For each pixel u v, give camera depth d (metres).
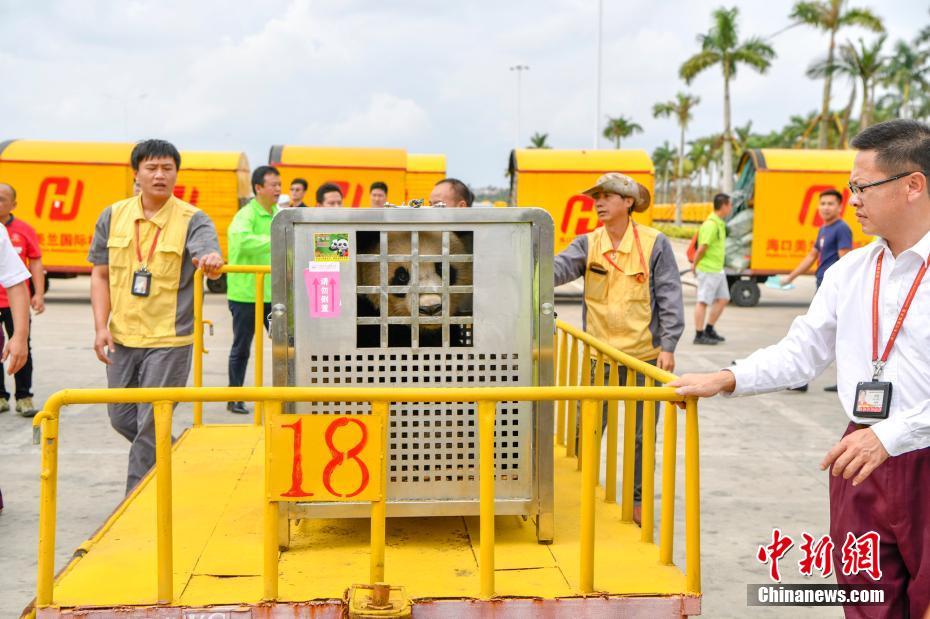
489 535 2.76
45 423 2.66
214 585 2.85
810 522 5.11
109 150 16.66
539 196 16.89
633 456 3.59
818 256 8.45
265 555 2.72
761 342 12.35
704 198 71.44
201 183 17.75
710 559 4.54
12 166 16.33
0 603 3.86
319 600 2.71
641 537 3.31
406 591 2.78
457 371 3.22
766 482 5.89
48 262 16.48
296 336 3.17
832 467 2.53
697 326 12.04
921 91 48.03
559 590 2.84
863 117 39.94
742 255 17.41
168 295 4.46
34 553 4.46
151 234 4.45
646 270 4.53
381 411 2.74
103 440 6.70
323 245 3.15
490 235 3.18
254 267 5.18
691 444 2.82
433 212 3.15
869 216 2.57
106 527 3.39
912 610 2.58
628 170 16.95
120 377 4.52
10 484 5.61
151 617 2.68
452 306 3.22
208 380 9.12
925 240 2.50
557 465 4.60
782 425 7.50
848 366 2.67
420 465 3.22
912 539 2.54
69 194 16.44
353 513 3.19
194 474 4.14
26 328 4.51
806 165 17.05
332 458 2.73
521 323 3.21
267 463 2.71
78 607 2.66
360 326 3.20
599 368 4.16
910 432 2.40
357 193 17.64
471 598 2.75
